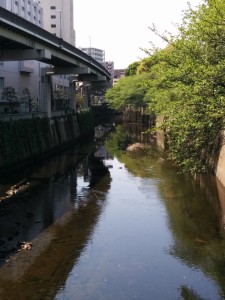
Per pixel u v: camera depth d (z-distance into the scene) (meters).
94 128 79.44
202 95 14.88
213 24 15.06
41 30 34.06
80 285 13.31
